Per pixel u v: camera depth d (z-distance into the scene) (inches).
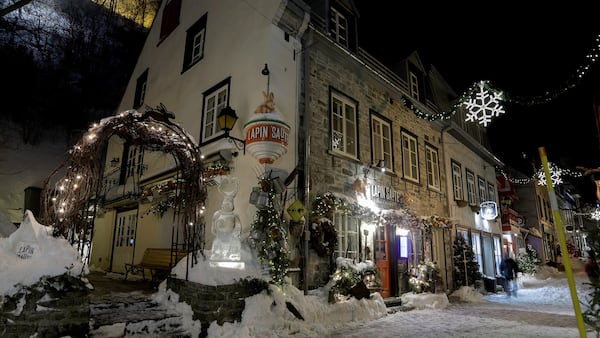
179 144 254.7
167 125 246.4
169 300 239.6
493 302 445.7
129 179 454.6
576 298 137.6
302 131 311.4
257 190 264.7
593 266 175.5
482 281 527.5
